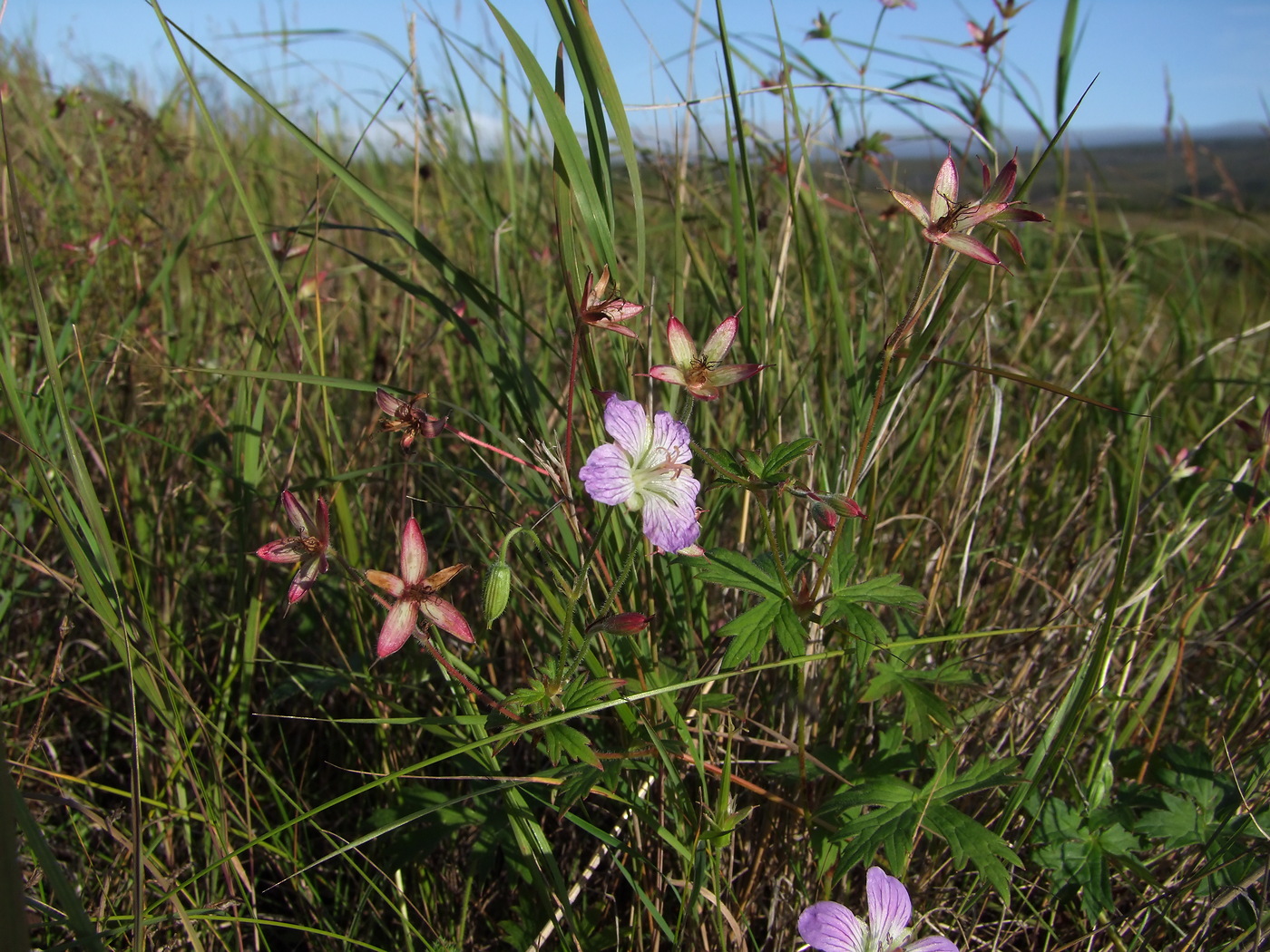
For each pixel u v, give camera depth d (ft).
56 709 0.97
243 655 0.89
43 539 1.02
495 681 0.95
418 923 0.83
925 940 0.67
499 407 1.06
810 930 0.65
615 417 0.66
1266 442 0.93
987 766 0.76
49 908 0.66
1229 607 1.17
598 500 0.64
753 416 0.87
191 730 0.91
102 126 1.57
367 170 2.22
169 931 0.76
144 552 1.00
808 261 1.27
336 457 1.08
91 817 0.70
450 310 0.85
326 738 0.98
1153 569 0.96
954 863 0.80
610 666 0.83
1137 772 0.91
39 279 1.28
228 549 1.11
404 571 0.61
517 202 1.40
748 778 0.89
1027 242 1.96
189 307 1.40
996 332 1.41
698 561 0.77
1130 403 1.32
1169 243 2.06
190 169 1.86
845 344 0.90
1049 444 1.34
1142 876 0.78
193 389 1.18
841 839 0.72
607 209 0.77
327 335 1.24
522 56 0.70
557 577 0.69
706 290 1.01
